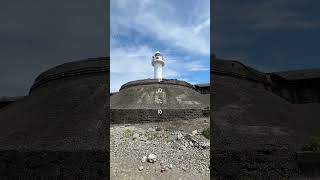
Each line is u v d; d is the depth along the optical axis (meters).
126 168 9.45
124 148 11.34
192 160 10.27
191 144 12.05
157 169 9.48
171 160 10.21
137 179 8.80
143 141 12.61
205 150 11.32
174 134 14.20
